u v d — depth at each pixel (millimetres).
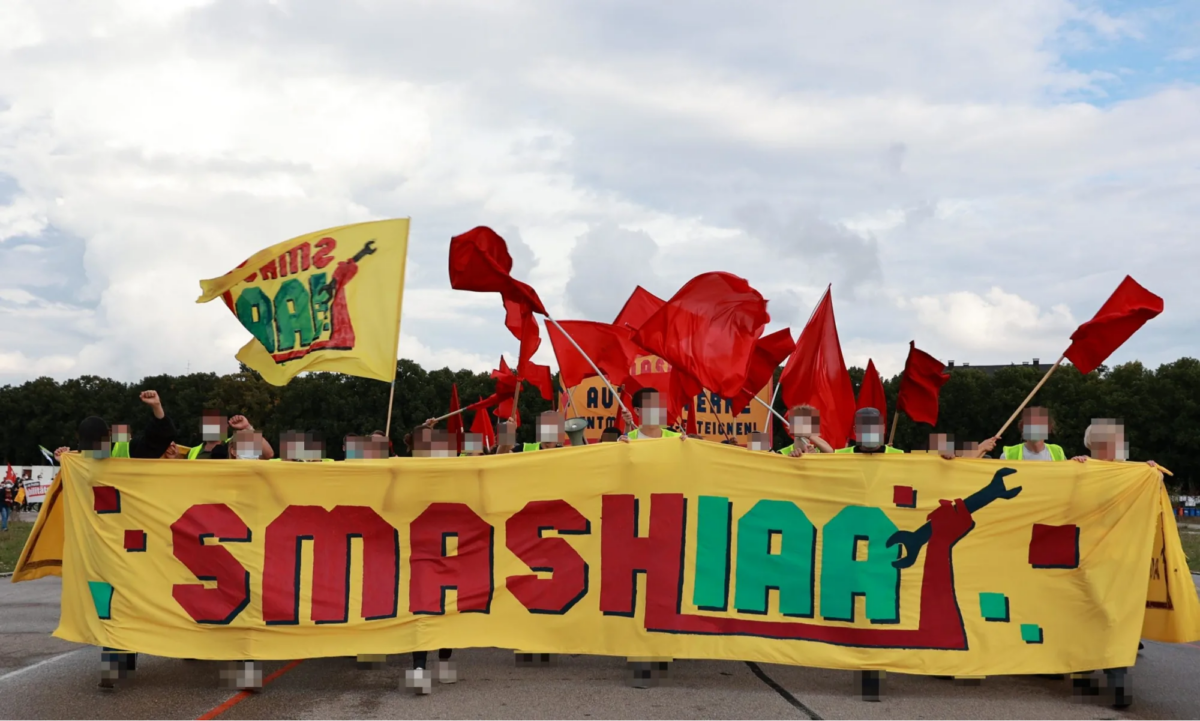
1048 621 6602
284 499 6703
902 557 6688
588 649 6680
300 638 6555
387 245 7727
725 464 6812
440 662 6777
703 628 6637
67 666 7301
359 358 7602
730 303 7465
